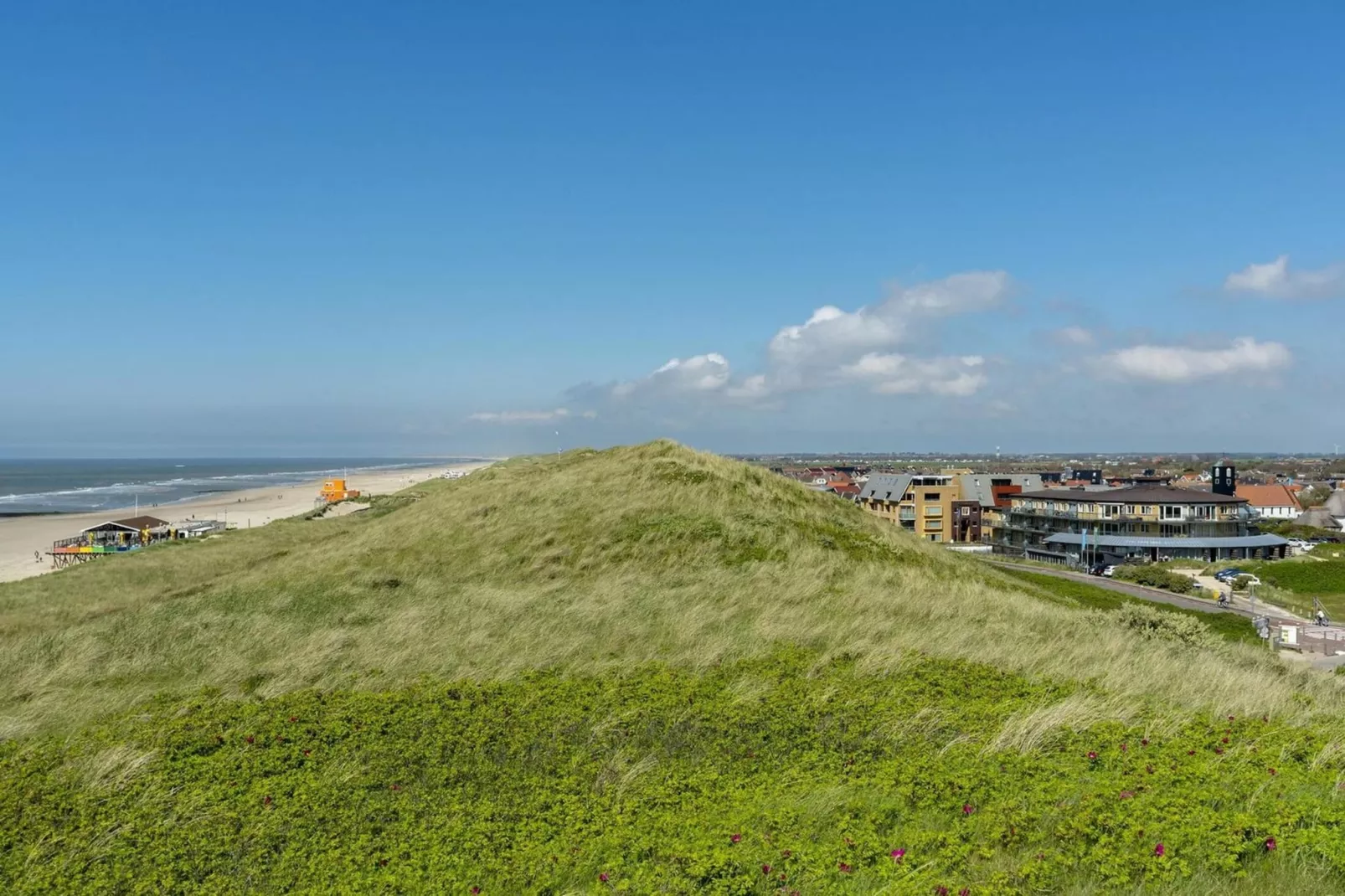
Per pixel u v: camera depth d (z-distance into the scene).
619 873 6.94
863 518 30.55
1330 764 8.66
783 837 7.24
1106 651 15.18
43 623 22.42
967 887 6.22
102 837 7.91
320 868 7.21
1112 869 6.37
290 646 15.81
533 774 9.27
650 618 16.94
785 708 11.05
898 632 15.95
